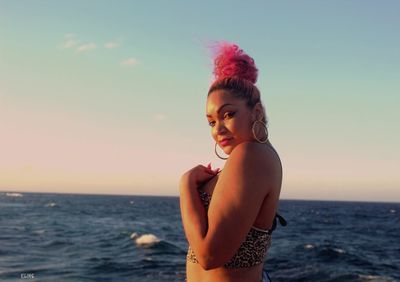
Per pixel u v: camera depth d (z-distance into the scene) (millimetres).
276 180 1547
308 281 18984
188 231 1485
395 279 20578
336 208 148750
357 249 32938
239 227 1426
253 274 1553
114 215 73812
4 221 47812
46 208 88125
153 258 23641
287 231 49531
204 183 1624
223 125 1600
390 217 95375
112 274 18672
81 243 29828
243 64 1625
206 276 1562
